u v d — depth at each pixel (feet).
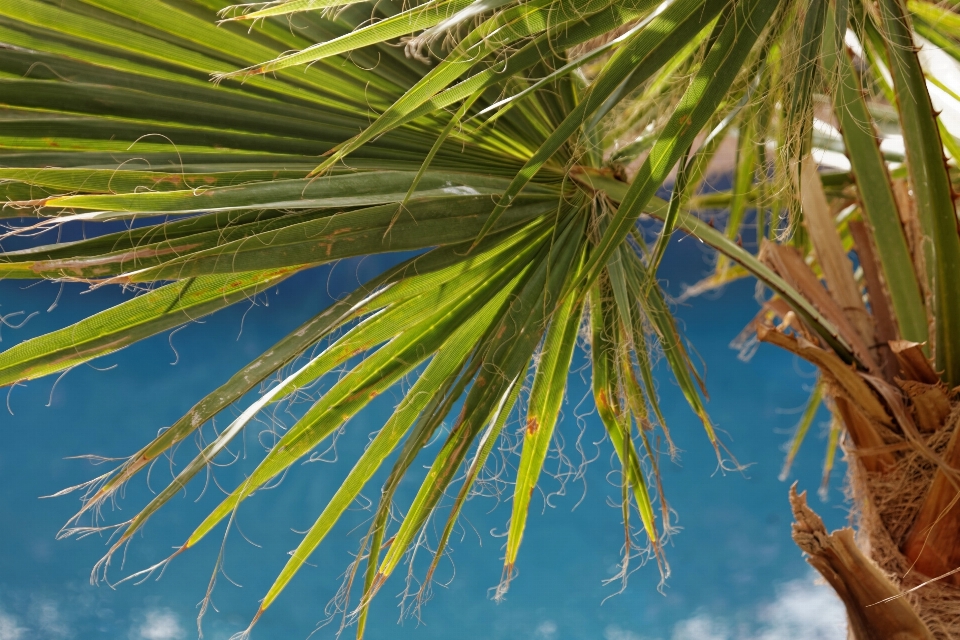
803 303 4.63
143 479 21.49
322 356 3.70
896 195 5.18
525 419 4.47
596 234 4.19
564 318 4.14
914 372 4.39
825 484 6.33
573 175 4.24
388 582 16.99
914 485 4.42
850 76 4.55
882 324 4.82
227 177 3.58
